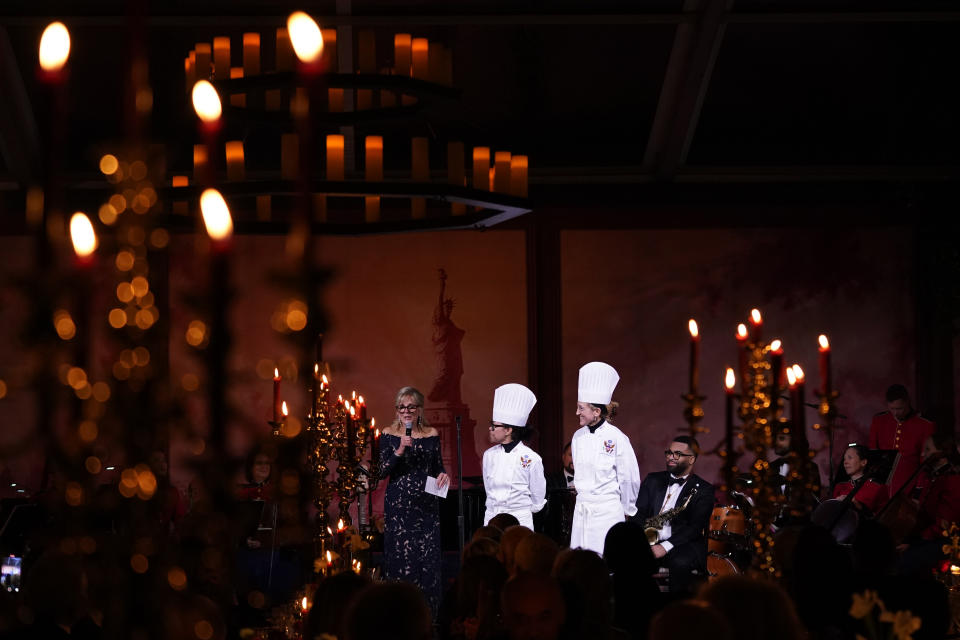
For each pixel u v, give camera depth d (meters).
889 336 13.85
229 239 1.93
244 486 7.75
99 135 13.12
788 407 11.22
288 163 5.80
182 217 6.25
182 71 12.45
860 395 13.84
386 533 8.88
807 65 12.68
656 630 2.55
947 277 13.62
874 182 13.90
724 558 8.99
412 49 6.07
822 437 13.76
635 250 13.99
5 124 12.60
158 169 1.98
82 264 2.00
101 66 12.42
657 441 13.90
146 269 1.96
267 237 13.80
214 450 1.91
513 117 13.25
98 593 1.97
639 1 11.82
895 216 13.88
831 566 3.84
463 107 13.03
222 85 6.00
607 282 13.98
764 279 13.95
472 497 11.85
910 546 9.04
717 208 13.95
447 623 5.08
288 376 1.91
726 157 13.77
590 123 13.39
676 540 8.80
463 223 6.68
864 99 13.09
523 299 14.03
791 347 13.91
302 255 1.99
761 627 2.82
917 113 13.25
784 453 4.53
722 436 13.85
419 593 2.98
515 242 14.08
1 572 6.79
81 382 1.93
